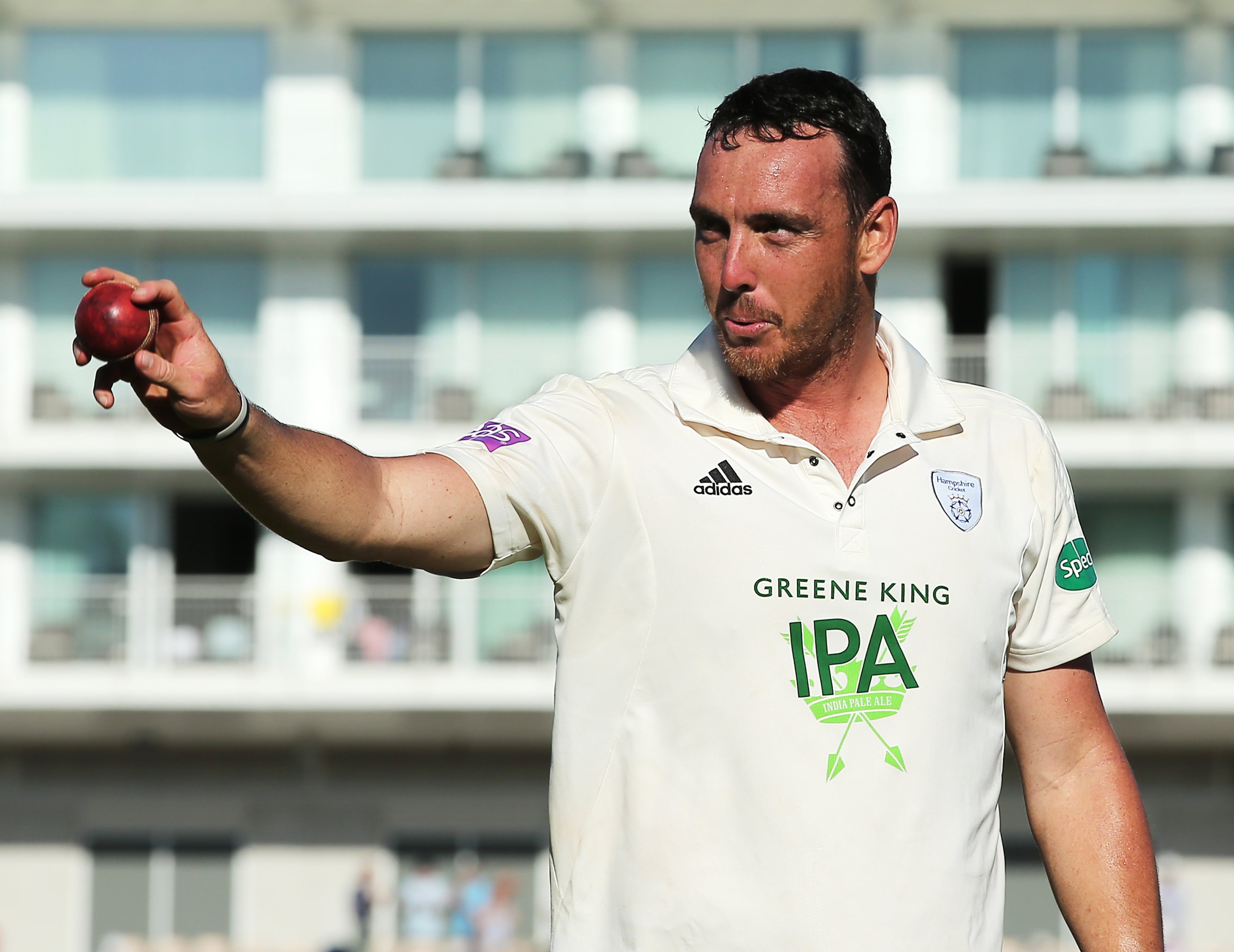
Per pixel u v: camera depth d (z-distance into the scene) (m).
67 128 75.44
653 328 75.88
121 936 77.62
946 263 76.00
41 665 74.62
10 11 74.62
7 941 77.44
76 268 76.19
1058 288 74.75
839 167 8.09
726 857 7.57
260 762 78.88
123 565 76.75
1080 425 72.88
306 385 75.25
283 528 7.18
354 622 75.56
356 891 75.44
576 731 7.88
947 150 74.06
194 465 73.25
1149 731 75.25
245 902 78.12
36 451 72.88
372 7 74.25
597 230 72.75
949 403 8.63
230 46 75.75
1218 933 76.12
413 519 7.45
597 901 7.79
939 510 8.17
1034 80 74.06
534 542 7.96
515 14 74.50
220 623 75.75
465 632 75.06
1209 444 71.94
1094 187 71.19
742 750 7.61
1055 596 8.79
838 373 8.40
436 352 75.88
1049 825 8.92
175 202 72.88
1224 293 74.19
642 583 7.83
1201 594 74.56
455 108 75.44
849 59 74.38
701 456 8.01
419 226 72.88
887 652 7.80
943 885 7.64
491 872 78.56
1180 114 73.62
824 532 7.89
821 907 7.48
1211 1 72.06
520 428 7.99
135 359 6.62
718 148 8.14
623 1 73.19
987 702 8.12
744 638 7.70
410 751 78.94
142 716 75.88
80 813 78.44
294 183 75.06
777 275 7.97
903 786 7.66
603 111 74.88
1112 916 8.63
